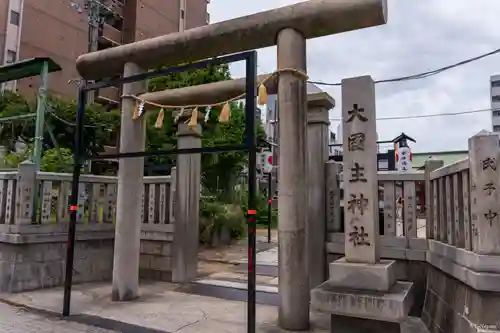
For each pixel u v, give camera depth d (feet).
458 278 10.84
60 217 20.49
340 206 18.47
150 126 35.29
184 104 19.98
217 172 41.68
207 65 13.99
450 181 12.73
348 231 13.23
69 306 15.71
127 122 18.70
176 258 22.39
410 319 15.15
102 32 79.00
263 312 16.43
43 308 16.46
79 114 16.93
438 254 13.51
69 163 31.94
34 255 19.45
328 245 17.81
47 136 43.39
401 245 15.99
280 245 14.60
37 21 70.69
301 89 15.11
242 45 16.43
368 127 13.29
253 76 12.83
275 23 15.20
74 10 69.46
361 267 12.44
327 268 17.89
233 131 38.88
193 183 23.11
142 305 17.29
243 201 46.50
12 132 37.78
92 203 22.22
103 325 14.49
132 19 83.41
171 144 37.11
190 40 17.02
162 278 22.81
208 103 19.81
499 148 9.75
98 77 20.45
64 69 73.92
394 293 11.85
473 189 10.11
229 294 19.66
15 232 18.67
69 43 75.31
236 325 14.62
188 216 22.68
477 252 9.84
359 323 12.05
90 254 22.09
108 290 19.95
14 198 19.30
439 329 12.72
